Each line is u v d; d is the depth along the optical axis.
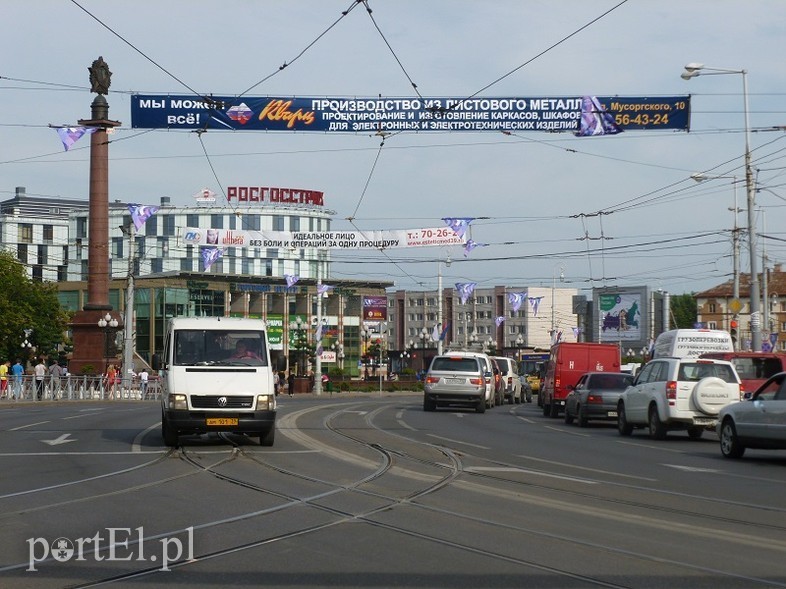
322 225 93.00
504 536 10.92
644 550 10.17
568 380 39.59
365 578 8.85
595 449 22.98
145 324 95.19
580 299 127.69
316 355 75.75
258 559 9.67
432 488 14.87
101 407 44.41
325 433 25.89
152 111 28.97
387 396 73.44
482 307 129.62
